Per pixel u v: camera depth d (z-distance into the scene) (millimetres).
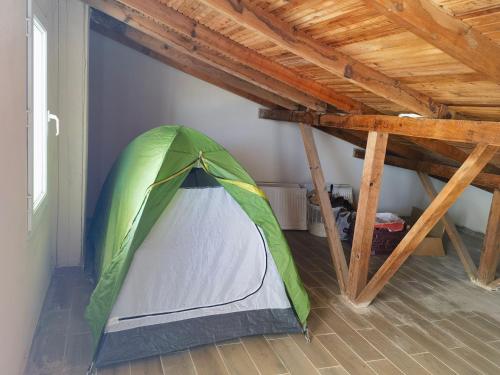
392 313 3225
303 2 1729
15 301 1808
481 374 2512
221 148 2688
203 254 2605
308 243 4801
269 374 2348
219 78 4238
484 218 5566
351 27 1819
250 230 2695
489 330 3066
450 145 3281
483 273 3875
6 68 1477
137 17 3055
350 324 3000
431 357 2656
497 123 2033
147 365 2350
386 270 2980
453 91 2176
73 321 2740
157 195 2369
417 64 1976
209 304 2623
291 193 5250
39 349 2420
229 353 2523
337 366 2480
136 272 2436
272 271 2764
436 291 3719
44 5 2469
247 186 2596
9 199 1595
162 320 2500
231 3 1848
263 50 2727
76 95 3236
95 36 4387
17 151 1723
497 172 3645
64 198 3381
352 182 5809
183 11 2545
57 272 3418
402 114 2844
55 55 3107
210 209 2611
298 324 2816
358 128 3141
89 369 2244
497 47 1589
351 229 4895
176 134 2572
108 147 4641
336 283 3721
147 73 4641
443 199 2486
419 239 2750
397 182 6023
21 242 1893
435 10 1425
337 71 2174
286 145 5375
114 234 2705
